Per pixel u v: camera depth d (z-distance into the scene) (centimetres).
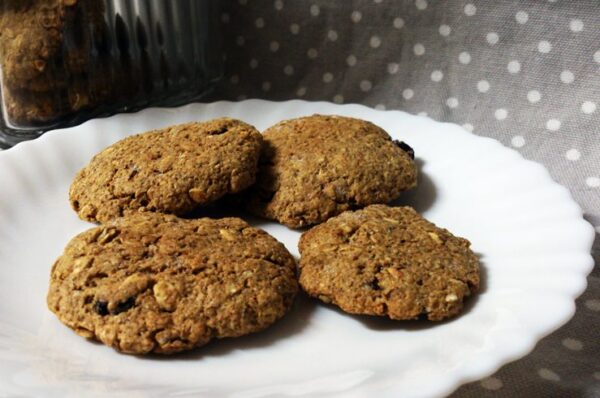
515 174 36
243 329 28
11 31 39
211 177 33
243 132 34
